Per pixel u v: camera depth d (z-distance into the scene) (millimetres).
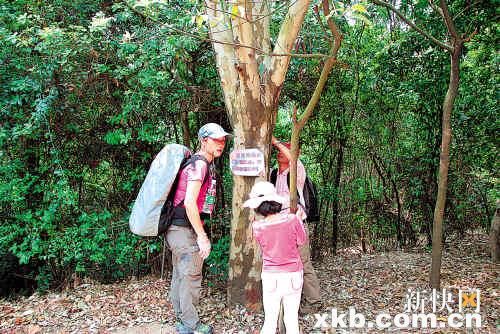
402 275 4922
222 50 3656
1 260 4871
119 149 4852
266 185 3025
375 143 6188
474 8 4965
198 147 5098
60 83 4234
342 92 5645
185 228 3273
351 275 5039
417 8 5180
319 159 5832
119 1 4535
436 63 5480
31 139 4539
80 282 4871
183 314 3295
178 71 4480
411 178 6199
